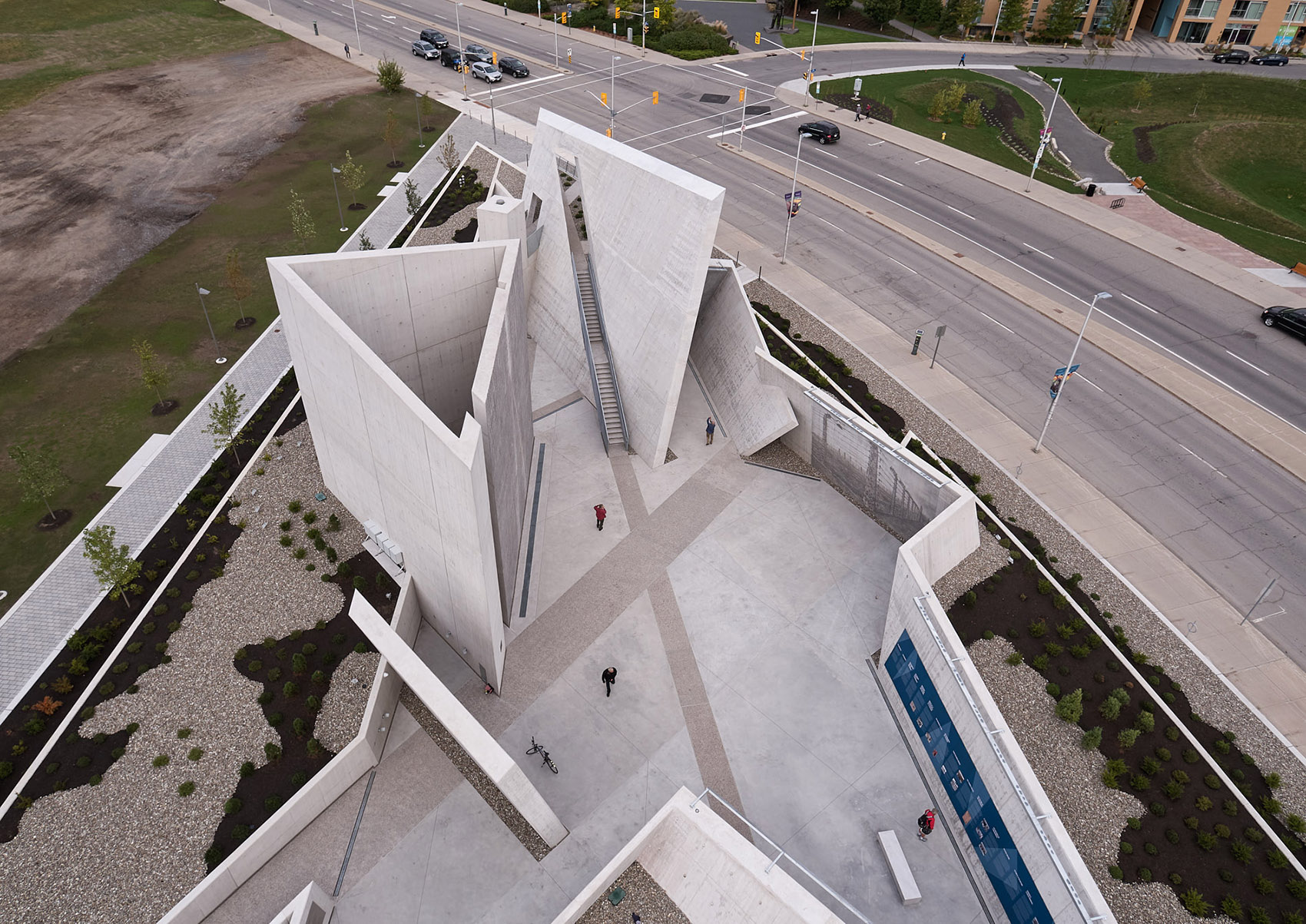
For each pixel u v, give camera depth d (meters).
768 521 34.53
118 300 46.56
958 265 51.62
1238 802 23.92
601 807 24.61
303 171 61.91
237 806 23.41
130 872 22.11
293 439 36.72
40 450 36.16
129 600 29.62
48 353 42.16
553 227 41.41
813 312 46.41
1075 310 47.41
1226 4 92.00
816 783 25.44
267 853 22.98
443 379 35.06
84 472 35.22
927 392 40.59
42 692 26.64
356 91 75.56
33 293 46.88
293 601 29.39
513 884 22.80
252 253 51.47
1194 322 46.56
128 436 37.22
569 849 23.59
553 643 29.34
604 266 38.00
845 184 61.62
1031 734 25.33
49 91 72.50
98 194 57.75
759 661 28.97
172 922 20.91
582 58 85.75
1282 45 93.19
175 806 23.52
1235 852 22.56
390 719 26.80
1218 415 39.72
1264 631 29.69
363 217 56.03
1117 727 25.61
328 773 23.81
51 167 60.84
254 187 59.56
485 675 27.81
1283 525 34.03
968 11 91.62
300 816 23.52
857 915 19.00
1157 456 37.31
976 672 23.66
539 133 42.75
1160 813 23.39
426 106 70.12
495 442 26.56
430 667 28.72
